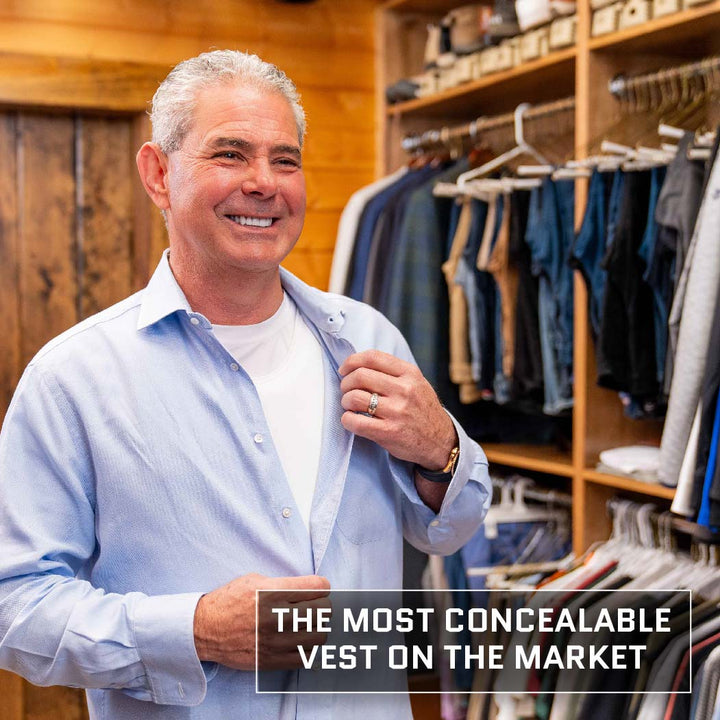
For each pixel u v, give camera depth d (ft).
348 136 10.75
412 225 9.23
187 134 4.02
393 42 10.80
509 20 8.77
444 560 9.26
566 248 8.15
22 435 4.04
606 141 7.66
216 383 4.17
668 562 7.00
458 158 9.78
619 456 7.48
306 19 10.43
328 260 10.71
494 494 9.42
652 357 7.21
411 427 4.21
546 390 8.34
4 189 9.49
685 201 6.52
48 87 9.15
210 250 4.04
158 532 4.01
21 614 3.86
